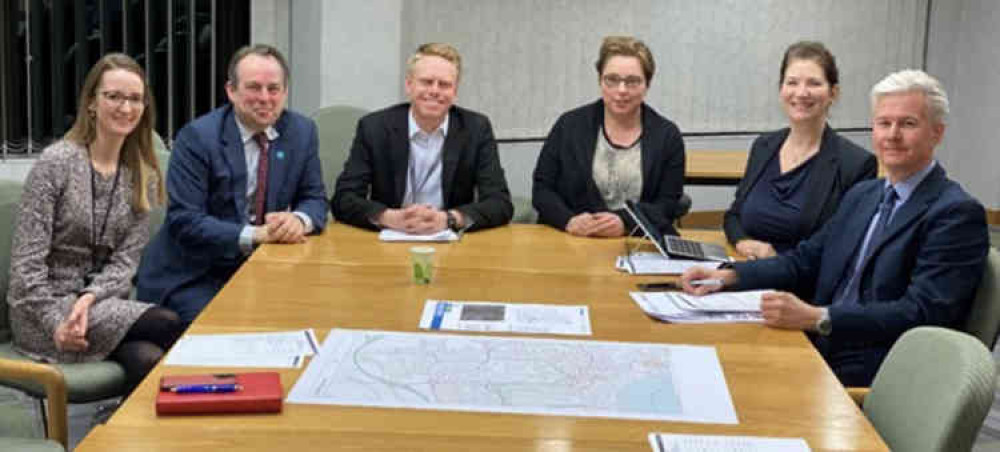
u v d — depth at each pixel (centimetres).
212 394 170
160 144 369
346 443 158
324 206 328
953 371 169
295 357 196
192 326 216
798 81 314
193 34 520
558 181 356
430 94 338
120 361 272
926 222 240
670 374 191
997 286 234
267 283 255
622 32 670
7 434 234
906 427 179
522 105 646
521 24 637
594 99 666
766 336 219
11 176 479
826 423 170
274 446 156
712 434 164
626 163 347
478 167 353
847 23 731
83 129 284
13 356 274
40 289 273
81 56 490
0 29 467
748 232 328
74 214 281
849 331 230
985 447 351
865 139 753
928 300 234
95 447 154
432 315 228
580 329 219
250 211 318
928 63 760
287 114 327
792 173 319
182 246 306
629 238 326
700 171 482
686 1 685
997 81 741
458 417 169
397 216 323
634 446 160
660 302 241
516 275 271
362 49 539
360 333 213
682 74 694
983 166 755
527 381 186
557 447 159
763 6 707
